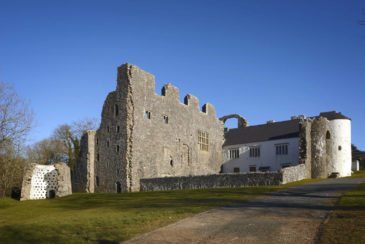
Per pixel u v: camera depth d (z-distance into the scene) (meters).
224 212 24.36
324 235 17.02
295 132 67.38
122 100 56.31
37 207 39.38
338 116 62.31
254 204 27.61
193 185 49.09
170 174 61.12
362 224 18.61
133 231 19.41
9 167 53.72
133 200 37.78
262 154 70.00
